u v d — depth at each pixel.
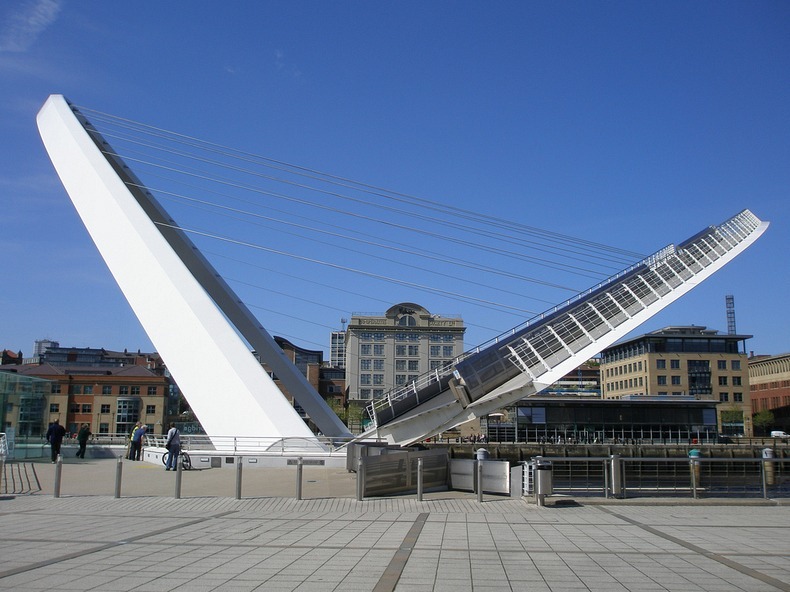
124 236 26.80
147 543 9.42
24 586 6.99
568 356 24.70
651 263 29.39
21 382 25.80
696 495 14.45
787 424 94.56
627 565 8.05
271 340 29.92
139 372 84.75
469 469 16.36
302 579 7.32
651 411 65.88
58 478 14.65
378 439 26.98
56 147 28.86
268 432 25.00
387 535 10.09
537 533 10.29
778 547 9.20
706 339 89.62
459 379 25.83
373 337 100.56
